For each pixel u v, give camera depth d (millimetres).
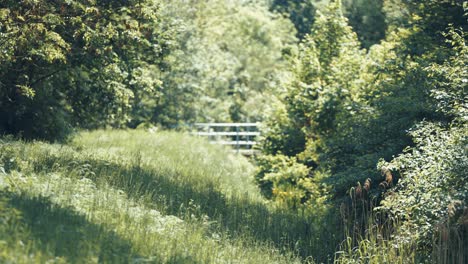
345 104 21266
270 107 30922
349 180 17938
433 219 14086
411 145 18406
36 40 19094
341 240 16312
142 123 41500
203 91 47469
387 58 23703
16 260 8344
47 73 23750
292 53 31266
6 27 18797
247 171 31469
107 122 36938
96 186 15469
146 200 15625
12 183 12758
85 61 23219
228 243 14383
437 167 14336
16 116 25172
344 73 25781
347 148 20453
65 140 26219
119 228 12039
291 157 27562
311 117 27641
